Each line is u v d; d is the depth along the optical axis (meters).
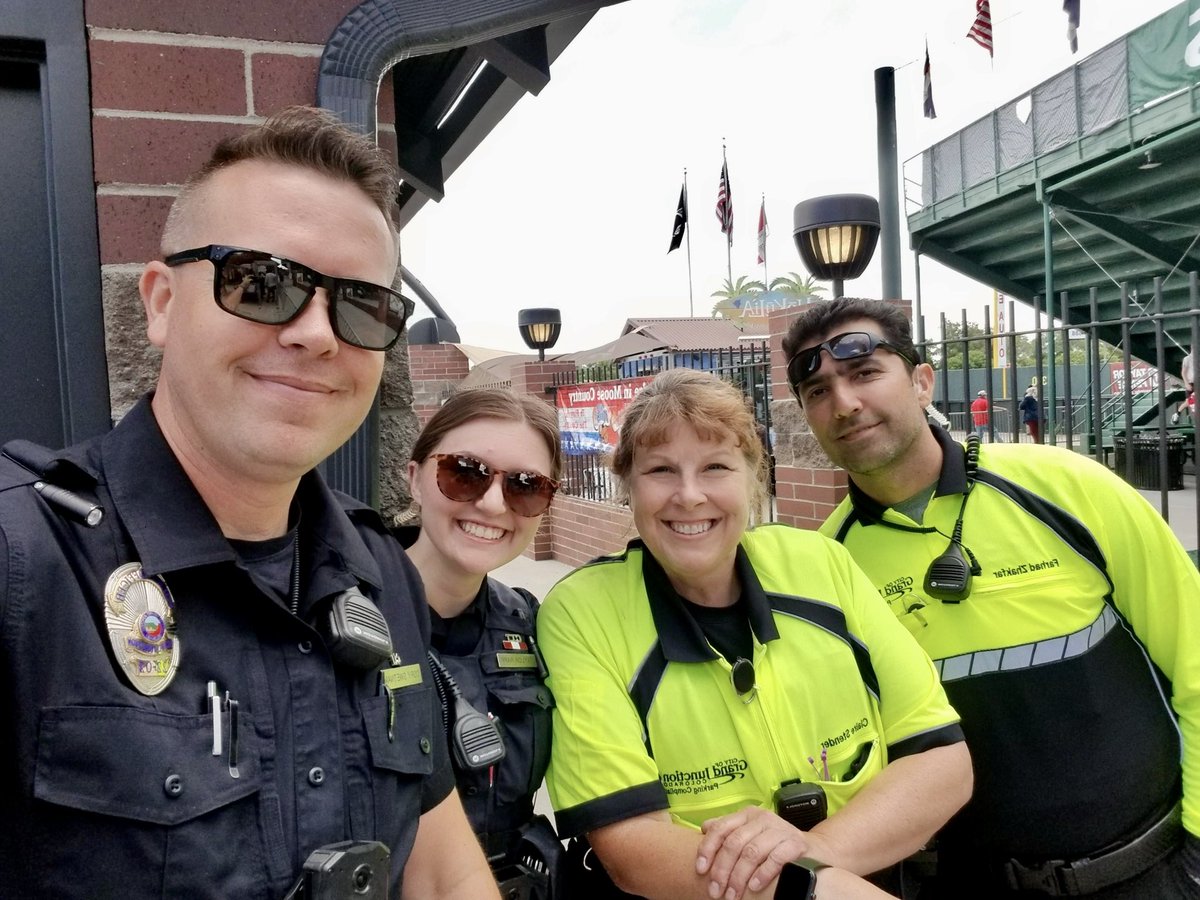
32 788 0.69
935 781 1.41
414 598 1.16
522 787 1.40
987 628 1.77
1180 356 10.13
